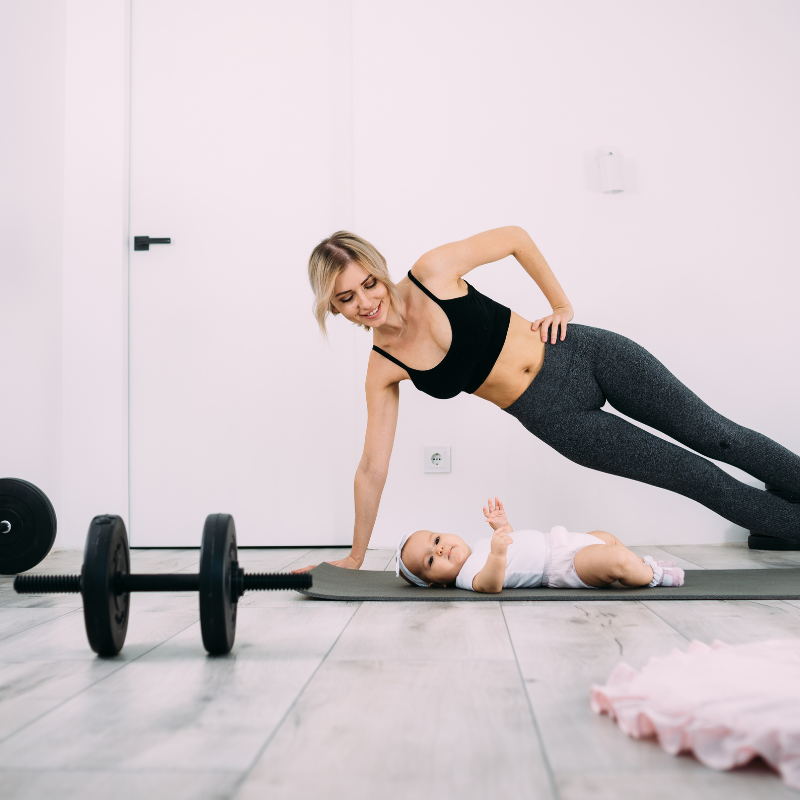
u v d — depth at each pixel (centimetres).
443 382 178
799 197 272
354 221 276
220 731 75
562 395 179
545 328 180
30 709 83
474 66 278
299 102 283
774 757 63
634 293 271
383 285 164
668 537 265
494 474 268
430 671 98
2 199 279
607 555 159
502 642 114
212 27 285
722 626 123
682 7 277
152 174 282
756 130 273
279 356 275
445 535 173
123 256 275
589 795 59
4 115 280
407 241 274
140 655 109
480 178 275
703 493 180
